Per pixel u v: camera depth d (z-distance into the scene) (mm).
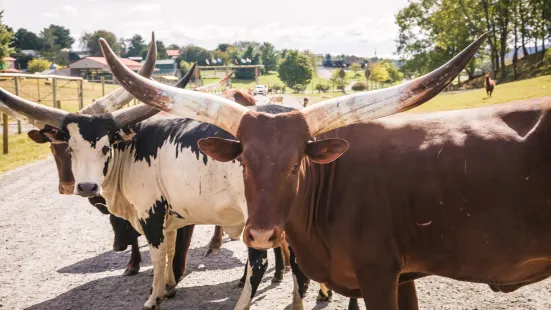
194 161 5637
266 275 7277
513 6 56562
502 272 3891
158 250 6094
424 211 3898
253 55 153125
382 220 3967
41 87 52562
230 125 3924
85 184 5617
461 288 6281
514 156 3705
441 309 5723
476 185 3756
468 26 60625
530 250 3691
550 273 3885
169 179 5867
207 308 6195
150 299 6117
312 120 3863
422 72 66062
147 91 4055
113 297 6656
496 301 5836
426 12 63688
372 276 4012
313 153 3824
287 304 6211
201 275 7363
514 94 27984
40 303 6504
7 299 6652
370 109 3865
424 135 4066
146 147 6070
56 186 14102
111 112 6121
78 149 5719
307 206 4199
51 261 8148
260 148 3705
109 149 5863
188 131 5793
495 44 60031
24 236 9570
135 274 7504
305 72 110250
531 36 59094
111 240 9242
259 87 49656
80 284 7145
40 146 21594
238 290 6750
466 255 3889
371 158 4090
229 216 5719
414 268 4156
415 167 3949
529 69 56000
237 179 5344
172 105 4039
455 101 28125
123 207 6516
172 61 131625
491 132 3857
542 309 5562
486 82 29609
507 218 3688
